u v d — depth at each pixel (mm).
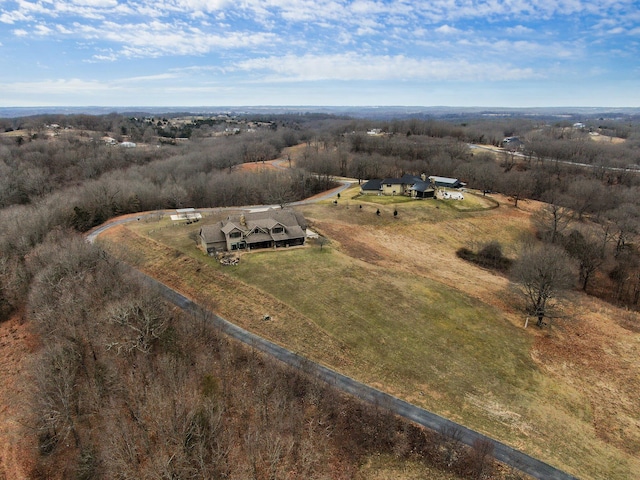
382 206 112188
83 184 121812
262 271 69438
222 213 106500
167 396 42125
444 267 81188
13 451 41719
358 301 62094
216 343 52875
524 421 43406
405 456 39781
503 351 54062
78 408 44062
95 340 50188
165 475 34531
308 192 136750
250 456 37562
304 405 44562
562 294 61500
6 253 73938
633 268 85312
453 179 138500
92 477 38094
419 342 54469
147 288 59312
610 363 53500
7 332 61156
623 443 41719
